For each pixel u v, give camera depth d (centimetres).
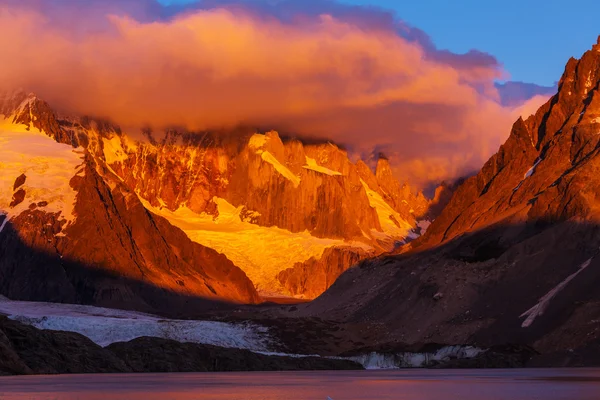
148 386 16325
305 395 14238
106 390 15200
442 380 17962
